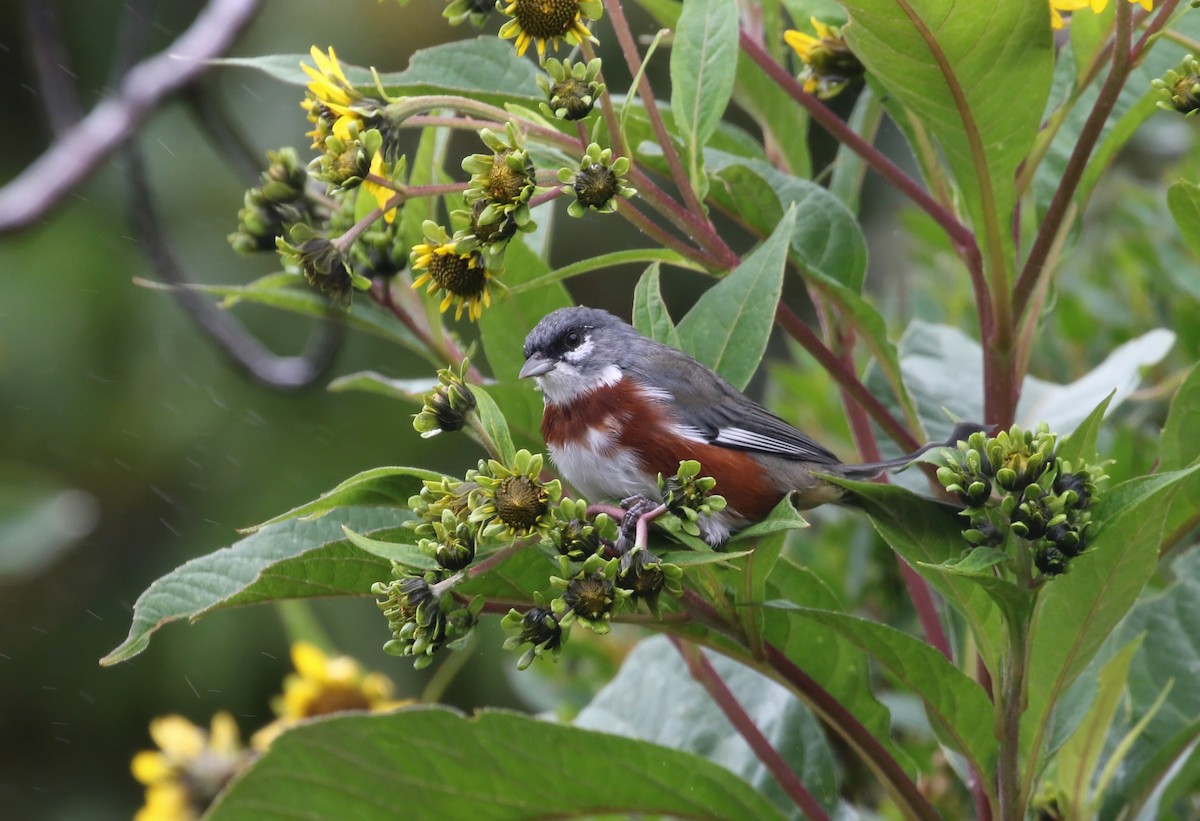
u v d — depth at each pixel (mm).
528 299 7711
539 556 5805
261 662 16109
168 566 16469
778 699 7672
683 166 6559
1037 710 5887
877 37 5617
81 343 16359
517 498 5012
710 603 5777
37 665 16562
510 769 5727
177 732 9578
